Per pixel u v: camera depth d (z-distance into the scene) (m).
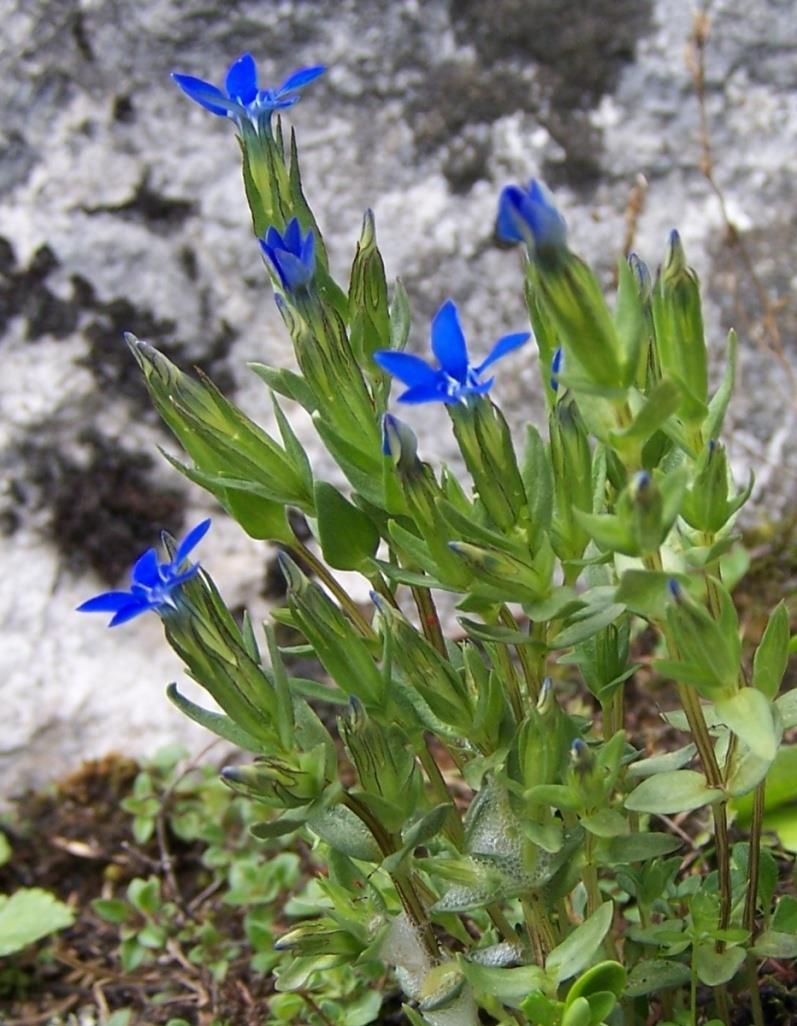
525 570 0.17
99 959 0.28
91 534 0.32
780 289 0.33
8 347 0.32
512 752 0.18
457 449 0.32
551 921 0.20
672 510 0.16
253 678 0.18
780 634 0.17
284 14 0.32
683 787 0.17
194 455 0.19
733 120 0.33
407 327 0.20
